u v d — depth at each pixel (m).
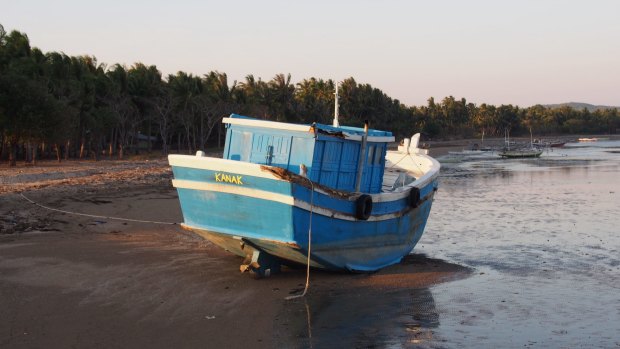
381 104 112.75
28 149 46.38
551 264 15.54
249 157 13.61
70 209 22.05
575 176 46.56
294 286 12.71
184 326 10.08
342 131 13.37
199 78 78.81
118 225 19.05
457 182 42.50
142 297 11.55
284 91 89.62
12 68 48.16
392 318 10.84
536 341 9.74
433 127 150.62
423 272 14.46
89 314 10.50
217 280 12.87
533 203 29.09
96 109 61.00
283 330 10.05
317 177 13.08
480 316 11.04
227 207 12.64
